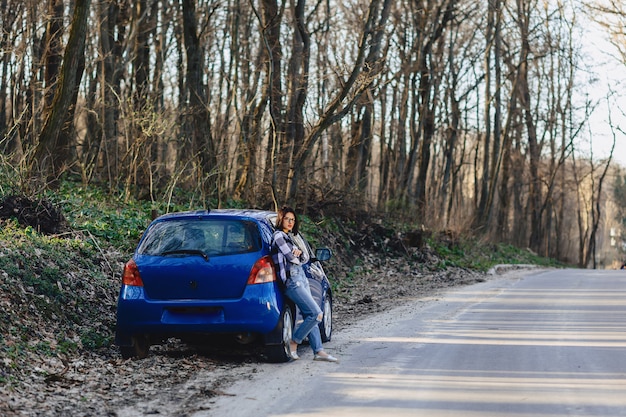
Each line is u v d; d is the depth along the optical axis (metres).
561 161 58.94
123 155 22.81
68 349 9.57
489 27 43.31
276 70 26.06
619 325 13.18
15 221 13.80
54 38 20.47
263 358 9.86
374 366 9.29
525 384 8.21
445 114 48.62
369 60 23.20
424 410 7.04
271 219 10.16
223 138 25.78
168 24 35.00
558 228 65.75
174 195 23.14
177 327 9.24
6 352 8.55
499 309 15.80
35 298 10.42
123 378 8.48
